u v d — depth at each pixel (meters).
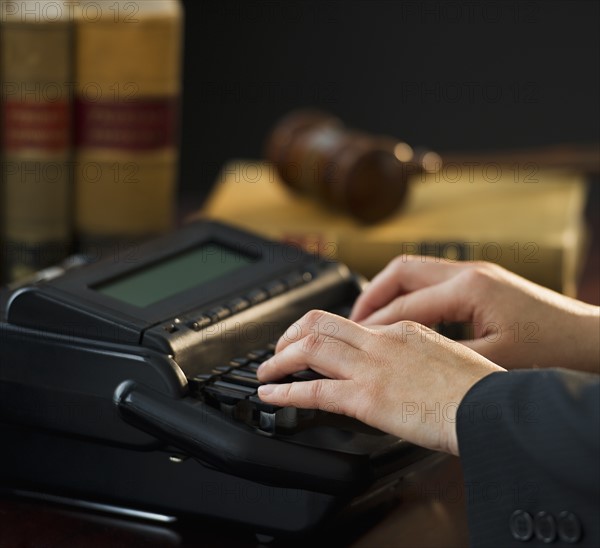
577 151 2.11
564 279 1.64
